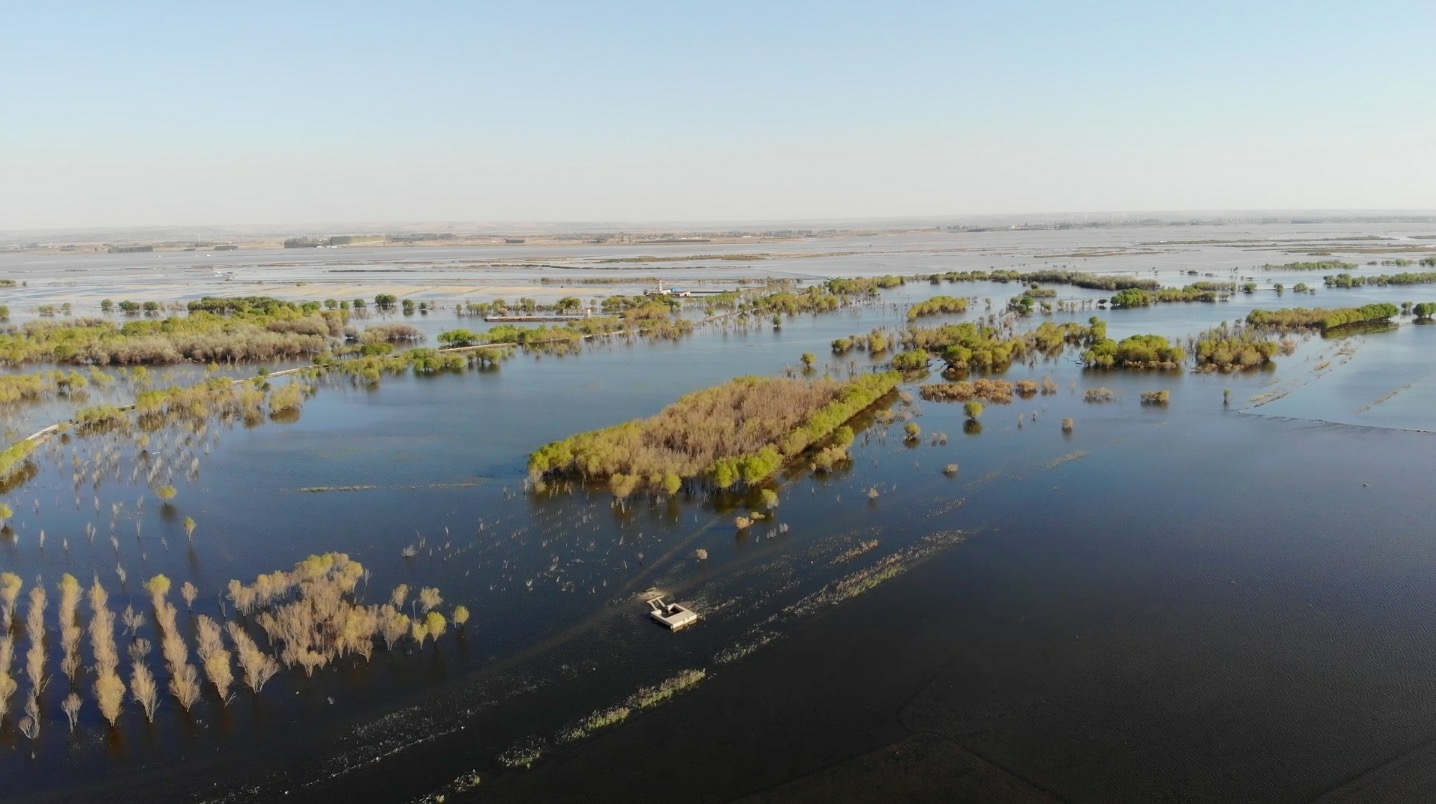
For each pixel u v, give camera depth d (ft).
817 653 222.89
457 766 184.75
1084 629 232.12
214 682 207.41
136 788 179.83
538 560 280.31
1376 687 204.64
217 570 277.03
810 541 290.15
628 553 284.20
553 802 174.50
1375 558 267.39
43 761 187.62
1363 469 344.28
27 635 235.81
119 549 294.25
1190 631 230.27
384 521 315.37
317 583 251.19
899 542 288.10
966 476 349.20
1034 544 284.20
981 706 200.95
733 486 342.03
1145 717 196.03
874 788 176.45
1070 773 179.32
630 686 210.79
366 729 196.95
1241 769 179.11
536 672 217.15
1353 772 177.58
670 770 182.60
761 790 176.65
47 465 387.14
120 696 199.52
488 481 356.38
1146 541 284.20
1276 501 314.14
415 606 250.16
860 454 382.63
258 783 180.75
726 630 235.20
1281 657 217.56
